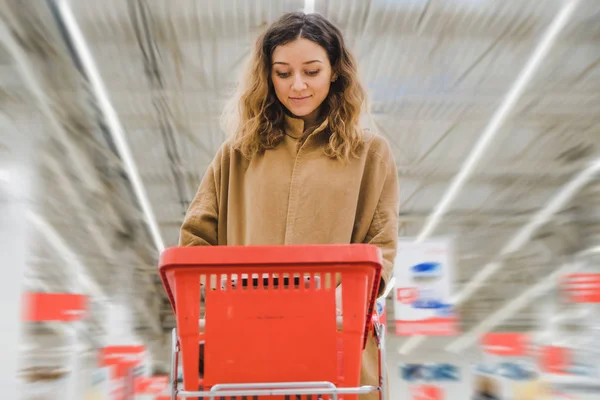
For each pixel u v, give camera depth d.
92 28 6.48
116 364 6.13
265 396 0.98
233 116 1.49
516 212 12.98
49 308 4.95
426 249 7.30
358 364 0.97
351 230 1.32
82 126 8.24
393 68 7.55
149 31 6.61
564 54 7.20
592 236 11.70
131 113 8.16
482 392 6.51
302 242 1.31
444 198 12.36
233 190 1.44
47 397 6.35
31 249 9.13
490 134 9.32
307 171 1.34
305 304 0.98
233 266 0.96
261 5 6.36
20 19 6.13
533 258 14.57
